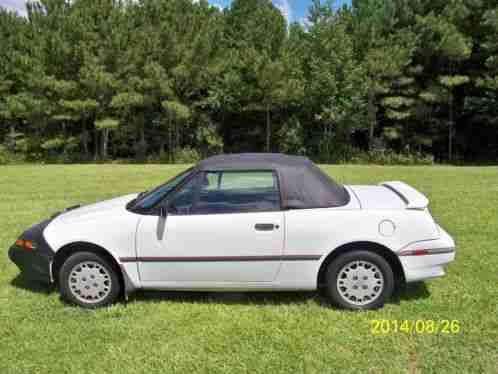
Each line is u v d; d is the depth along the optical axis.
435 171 15.66
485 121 25.12
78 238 3.65
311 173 3.74
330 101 24.75
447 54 23.03
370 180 12.53
